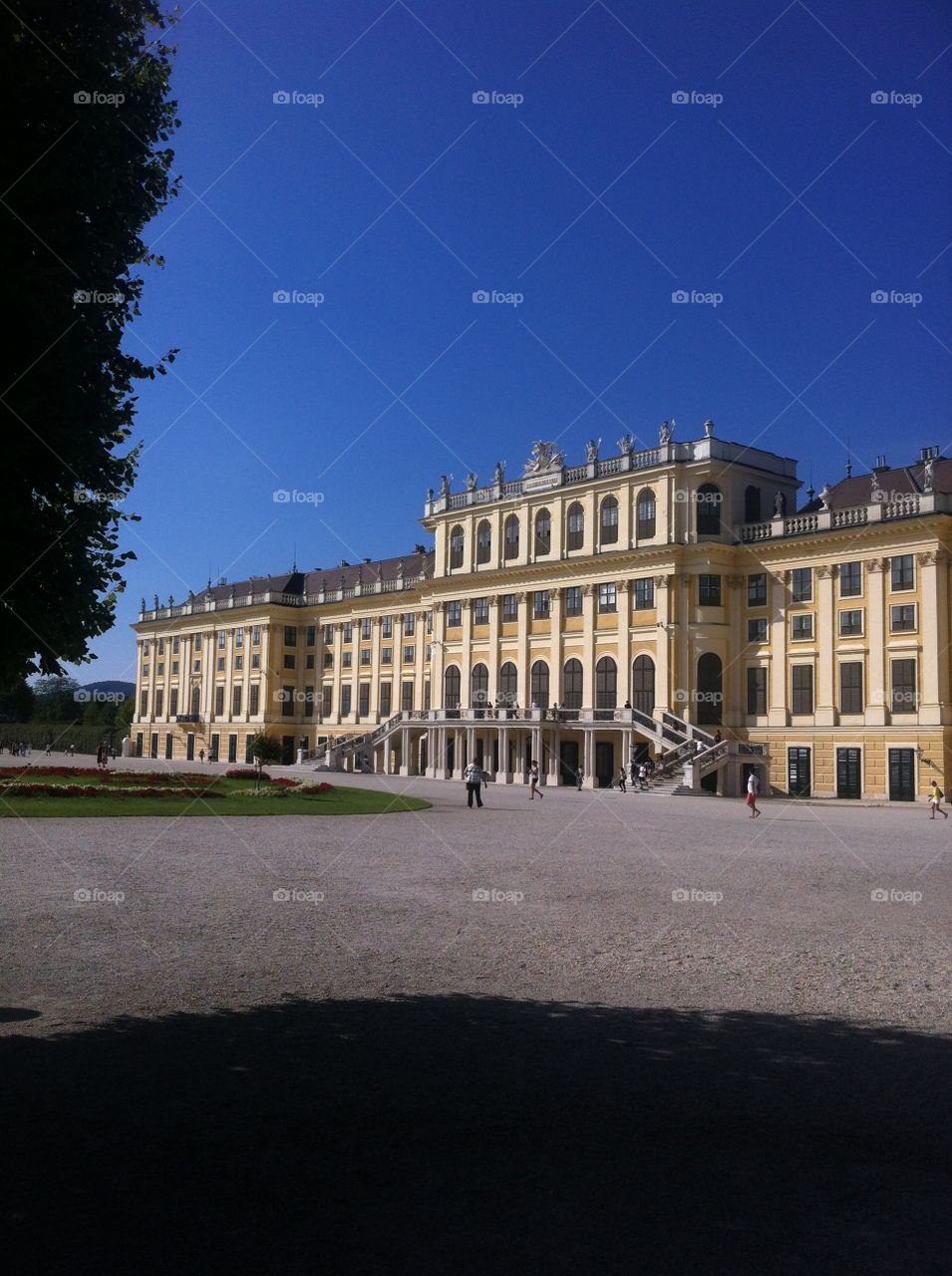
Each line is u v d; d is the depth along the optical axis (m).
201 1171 6.46
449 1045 9.22
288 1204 6.03
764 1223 5.93
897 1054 9.23
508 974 12.13
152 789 41.78
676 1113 7.66
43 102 8.98
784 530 66.12
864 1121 7.55
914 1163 6.83
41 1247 5.46
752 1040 9.59
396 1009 10.43
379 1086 8.12
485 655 81.56
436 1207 6.03
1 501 8.43
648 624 69.88
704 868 22.97
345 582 111.69
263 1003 10.57
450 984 11.56
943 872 23.38
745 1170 6.66
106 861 21.47
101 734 131.50
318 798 43.78
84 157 9.23
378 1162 6.65
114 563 9.74
